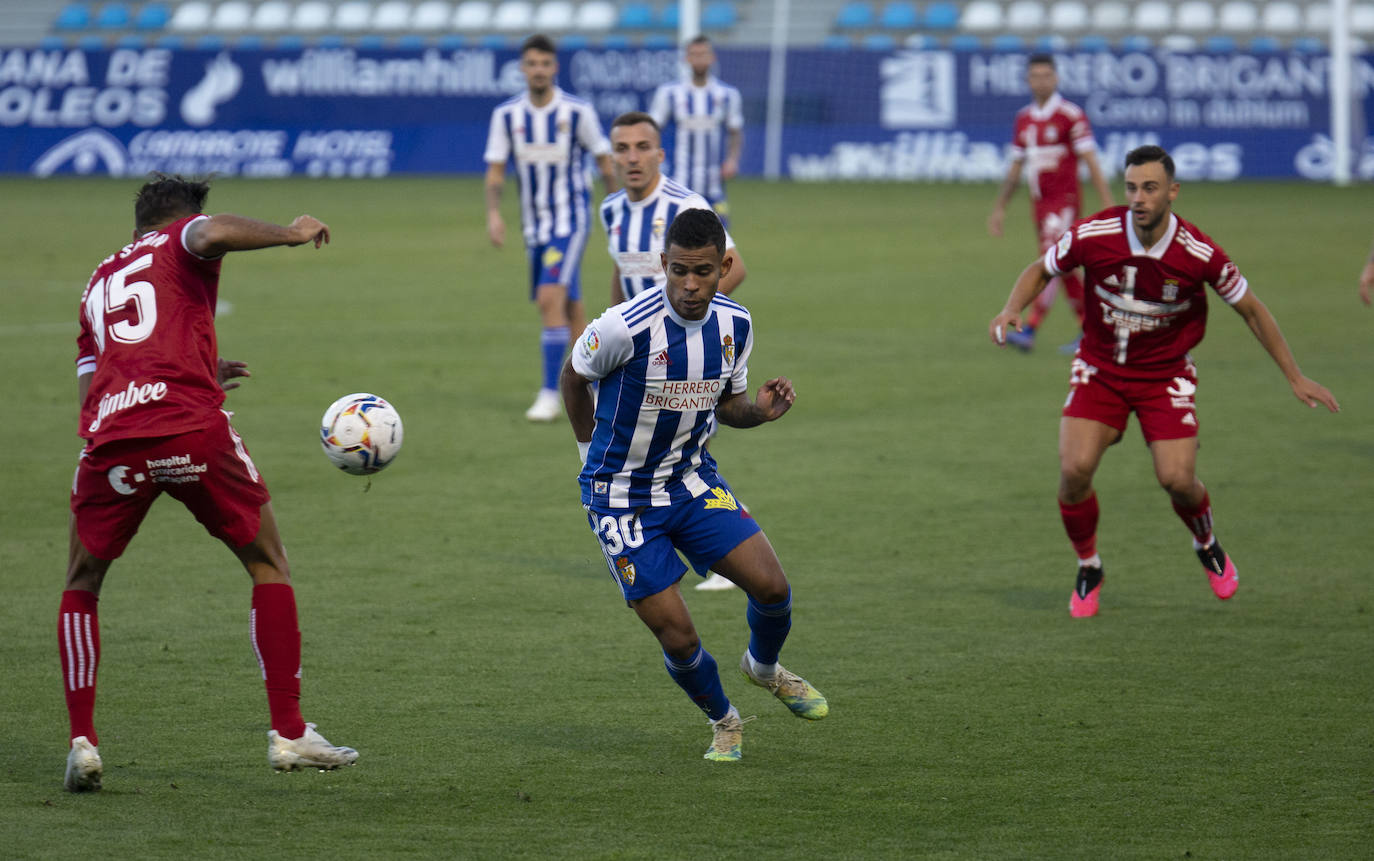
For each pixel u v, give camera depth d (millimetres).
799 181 112438
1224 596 21656
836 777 15250
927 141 112625
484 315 52594
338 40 132375
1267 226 77812
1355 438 33125
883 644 19891
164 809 14227
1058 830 13836
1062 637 20203
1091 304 21766
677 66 111312
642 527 15750
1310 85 107562
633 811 14289
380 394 38125
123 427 14695
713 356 15453
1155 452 21422
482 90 115250
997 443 33031
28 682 18047
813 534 25625
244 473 15180
